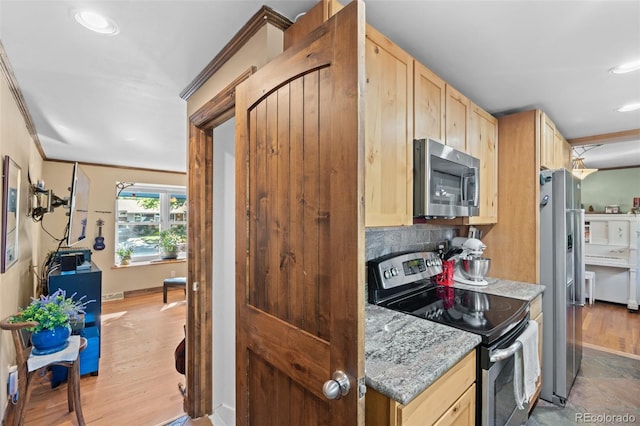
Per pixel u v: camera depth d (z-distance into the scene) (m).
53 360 1.83
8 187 1.97
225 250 2.08
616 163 4.66
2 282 1.98
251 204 1.25
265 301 1.17
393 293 1.84
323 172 0.91
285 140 1.06
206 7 1.31
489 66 1.78
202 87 1.94
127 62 1.78
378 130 1.32
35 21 1.40
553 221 2.22
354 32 0.82
